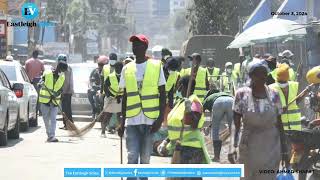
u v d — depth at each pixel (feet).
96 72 128.88
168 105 63.21
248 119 47.60
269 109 47.42
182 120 50.67
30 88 118.93
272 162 47.65
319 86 63.46
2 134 89.86
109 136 107.45
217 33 221.66
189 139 50.42
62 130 117.19
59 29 435.53
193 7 228.84
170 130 51.55
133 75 53.11
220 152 78.64
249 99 47.65
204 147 50.60
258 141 47.60
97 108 128.16
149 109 52.85
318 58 106.32
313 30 105.81
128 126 53.21
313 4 127.34
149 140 53.31
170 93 62.85
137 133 53.21
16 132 99.66
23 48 334.24
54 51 386.32
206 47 168.66
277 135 47.98
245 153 47.91
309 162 60.13
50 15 420.77
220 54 168.66
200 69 91.30
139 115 52.90
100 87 123.75
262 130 47.67
